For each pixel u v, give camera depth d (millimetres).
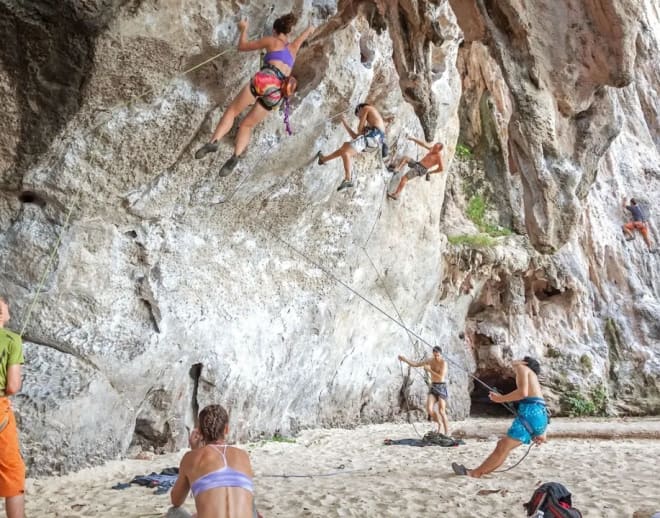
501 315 19688
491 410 19922
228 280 10953
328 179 11992
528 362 8172
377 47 11930
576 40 10070
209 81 8828
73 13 6984
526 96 9977
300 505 6594
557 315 20344
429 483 7836
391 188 14469
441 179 16594
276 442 11773
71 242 8719
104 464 8625
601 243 21594
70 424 8109
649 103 25859
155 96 8391
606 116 10648
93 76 7508
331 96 10977
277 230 11828
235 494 3666
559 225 10164
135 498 6965
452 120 16344
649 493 7176
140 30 7453
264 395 11766
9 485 4797
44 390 8086
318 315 12938
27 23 6992
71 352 8742
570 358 19516
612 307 20953
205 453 3850
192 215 10211
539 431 7941
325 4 9594
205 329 10359
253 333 11375
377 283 14953
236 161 7898
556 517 4750
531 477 8172
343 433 13391
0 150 7859
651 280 21719
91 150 8328
